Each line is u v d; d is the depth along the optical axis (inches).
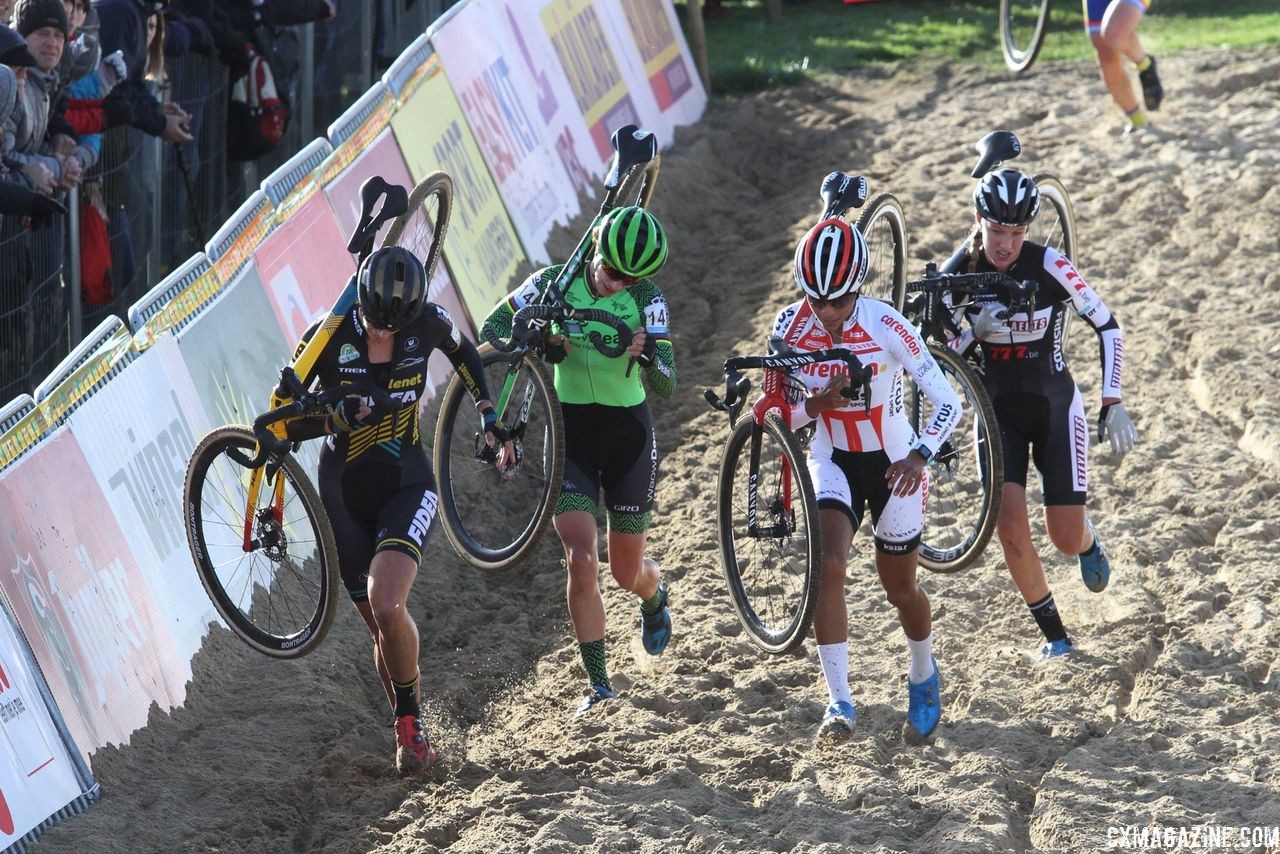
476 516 991.0
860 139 1768.0
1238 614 778.2
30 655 644.7
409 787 687.7
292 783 687.1
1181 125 1610.5
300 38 1381.6
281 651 669.9
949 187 1533.0
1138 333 1172.5
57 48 897.5
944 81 1980.8
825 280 605.3
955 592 845.2
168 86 1141.1
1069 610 810.8
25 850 603.5
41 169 887.7
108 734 681.0
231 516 832.9
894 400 652.7
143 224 1118.4
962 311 749.3
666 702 743.7
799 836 604.1
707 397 663.8
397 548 647.1
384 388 642.2
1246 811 594.6
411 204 691.4
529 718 749.9
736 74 2091.5
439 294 1128.8
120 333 768.3
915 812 617.9
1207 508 901.2
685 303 1371.8
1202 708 690.8
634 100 1754.4
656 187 1581.0
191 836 639.8
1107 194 1454.2
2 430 663.8
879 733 698.2
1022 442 756.6
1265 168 1446.9
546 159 1450.5
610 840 608.1
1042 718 697.0
